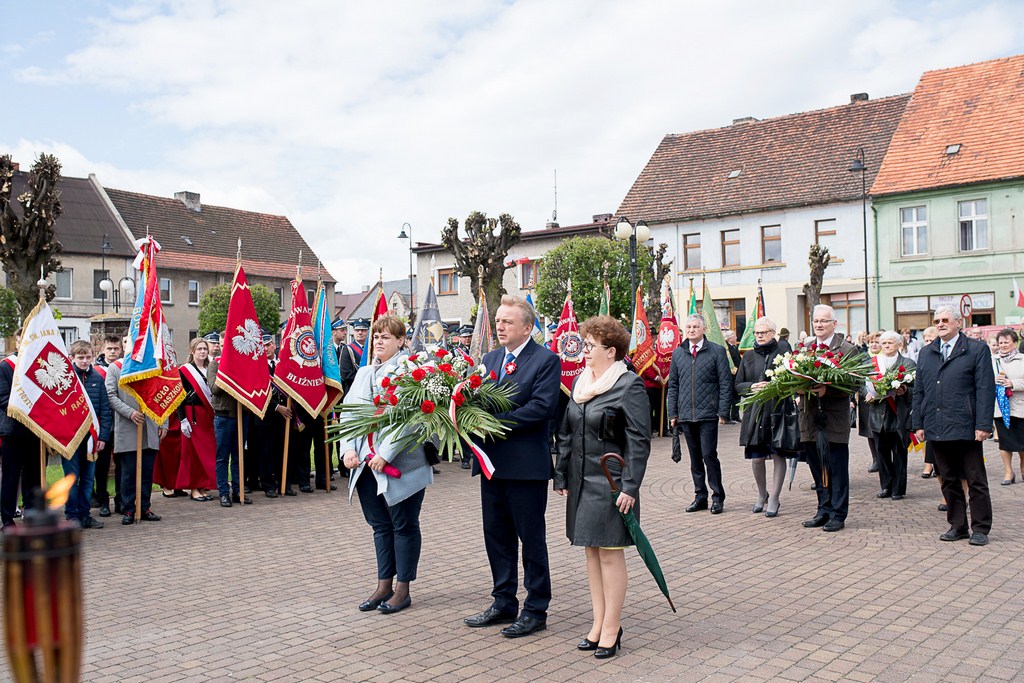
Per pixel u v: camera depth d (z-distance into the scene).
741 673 4.84
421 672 4.98
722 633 5.57
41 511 2.29
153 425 9.97
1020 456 11.75
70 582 2.27
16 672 2.23
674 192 39.56
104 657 5.32
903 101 37.03
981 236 32.16
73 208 51.09
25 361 8.84
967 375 7.94
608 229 40.72
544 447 5.77
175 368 10.28
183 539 8.89
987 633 5.41
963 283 32.38
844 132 37.31
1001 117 33.34
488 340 16.00
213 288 46.81
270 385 11.24
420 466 6.20
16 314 35.09
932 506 10.03
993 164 31.97
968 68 35.88
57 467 12.25
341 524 9.64
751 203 36.88
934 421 8.08
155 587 7.00
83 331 48.78
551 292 34.59
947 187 32.31
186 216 56.66
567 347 15.17
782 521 9.37
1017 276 31.30
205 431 11.33
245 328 10.84
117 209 52.44
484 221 18.14
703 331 10.03
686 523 9.35
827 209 35.09
